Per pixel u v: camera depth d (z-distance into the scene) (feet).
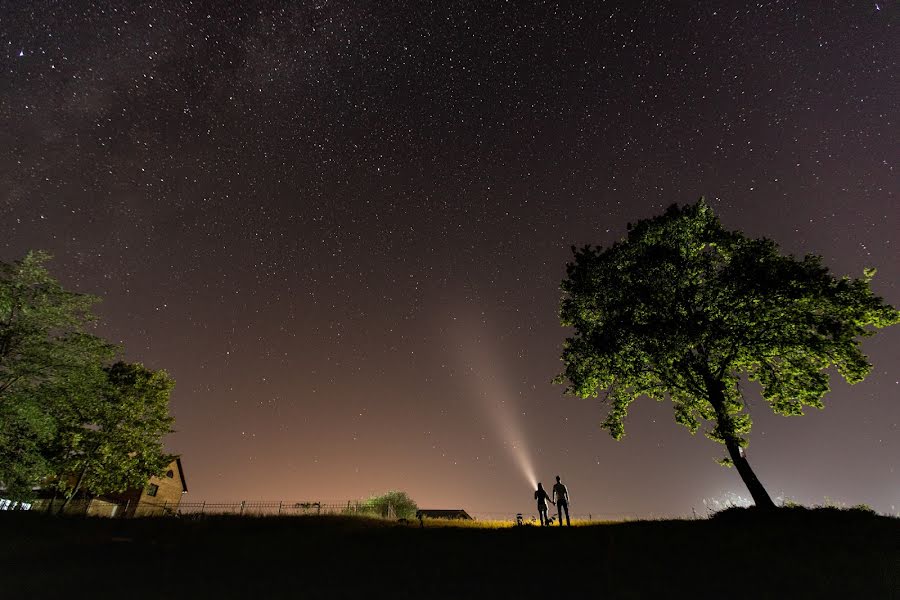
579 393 85.05
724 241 76.43
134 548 45.32
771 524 47.37
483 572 32.63
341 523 68.44
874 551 34.96
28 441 80.48
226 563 37.35
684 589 27.63
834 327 65.31
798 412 73.61
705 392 75.56
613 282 80.69
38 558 40.83
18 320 82.33
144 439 115.24
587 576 30.89
